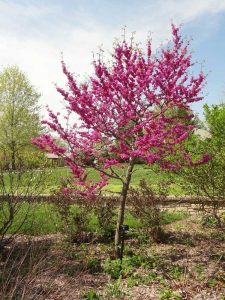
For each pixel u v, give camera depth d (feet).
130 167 23.61
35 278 14.29
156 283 19.70
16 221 30.04
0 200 25.32
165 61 22.59
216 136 24.54
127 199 30.32
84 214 28.89
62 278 17.83
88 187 23.97
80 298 16.61
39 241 26.25
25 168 26.76
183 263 22.91
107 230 29.30
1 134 85.46
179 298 17.15
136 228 31.55
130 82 21.85
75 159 22.99
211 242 27.50
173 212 34.65
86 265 20.79
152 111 22.93
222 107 24.62
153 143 21.40
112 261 22.18
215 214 27.14
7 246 24.93
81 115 21.40
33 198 27.76
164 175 27.55
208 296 17.57
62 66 21.25
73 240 28.04
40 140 22.79
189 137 25.41
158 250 26.13
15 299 13.38
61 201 28.91
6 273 17.83
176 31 22.85
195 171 24.75
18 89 89.81
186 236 29.45
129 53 22.48
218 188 25.08
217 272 20.94
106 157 23.77
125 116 22.24
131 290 18.70
